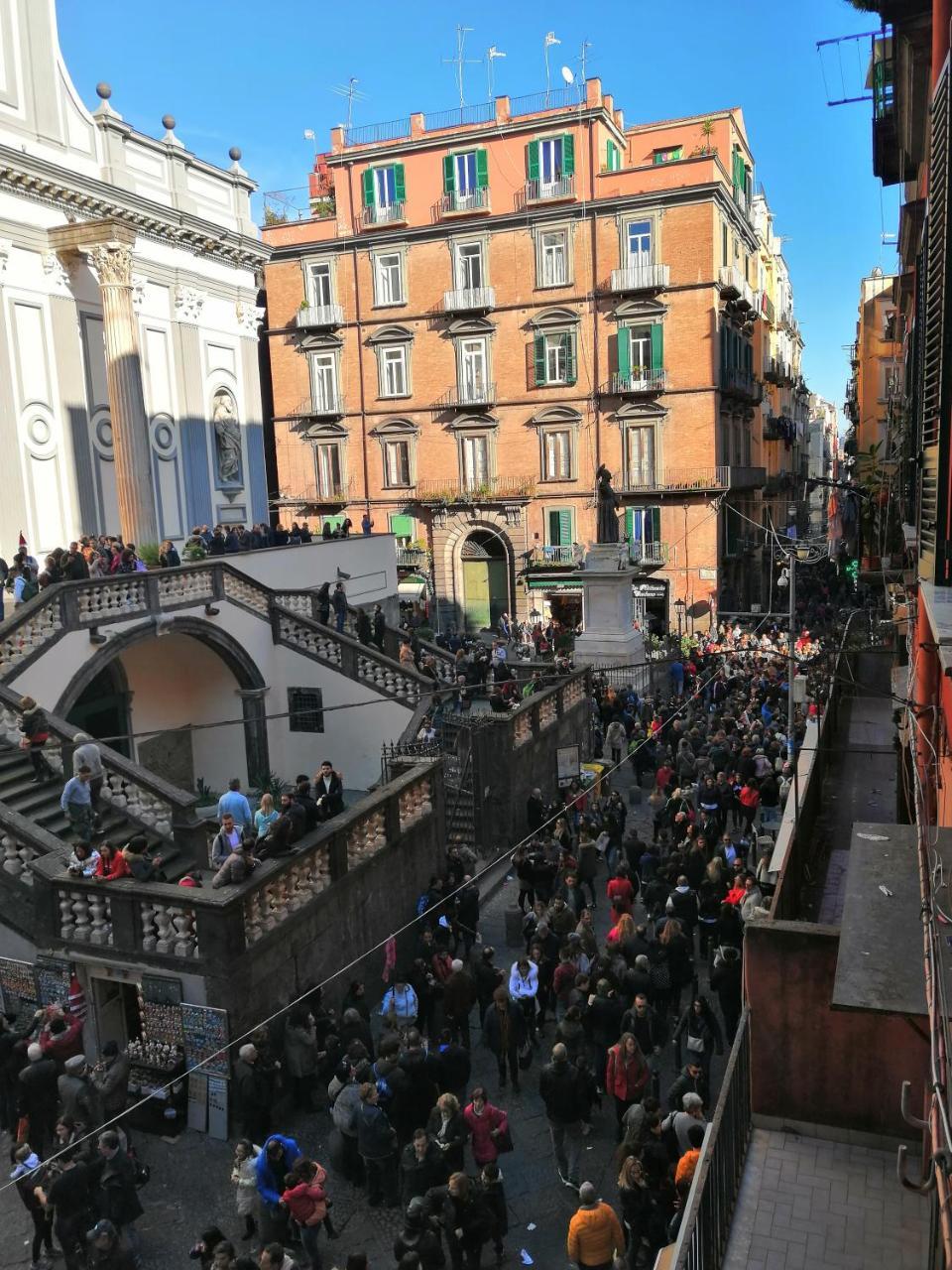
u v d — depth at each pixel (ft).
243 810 49.19
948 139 22.63
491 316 139.13
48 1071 31.40
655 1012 36.94
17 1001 37.78
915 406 39.55
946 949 13.93
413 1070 32.24
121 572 62.03
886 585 73.26
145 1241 29.25
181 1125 34.63
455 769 64.28
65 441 71.46
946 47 24.63
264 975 35.78
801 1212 20.98
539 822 58.90
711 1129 20.18
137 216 75.77
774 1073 23.73
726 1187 20.86
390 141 141.49
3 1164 32.58
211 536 76.74
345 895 41.22
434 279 141.59
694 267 127.44
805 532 196.24
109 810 46.91
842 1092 23.25
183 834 46.65
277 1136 29.17
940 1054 12.28
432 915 45.62
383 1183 30.86
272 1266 23.59
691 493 131.64
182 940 34.76
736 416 142.92
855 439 191.93
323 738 73.82
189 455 83.46
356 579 90.53
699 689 79.41
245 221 90.12
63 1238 27.12
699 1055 33.99
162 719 74.43
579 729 74.13
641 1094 32.71
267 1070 32.81
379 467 149.48
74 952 36.60
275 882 36.81
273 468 164.35
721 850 48.39
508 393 139.85
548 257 134.82
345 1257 28.81
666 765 65.31
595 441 136.05
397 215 141.79
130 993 38.88
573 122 130.82
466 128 136.26
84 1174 27.48
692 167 125.70
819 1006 23.11
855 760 50.57
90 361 73.77
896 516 74.18
